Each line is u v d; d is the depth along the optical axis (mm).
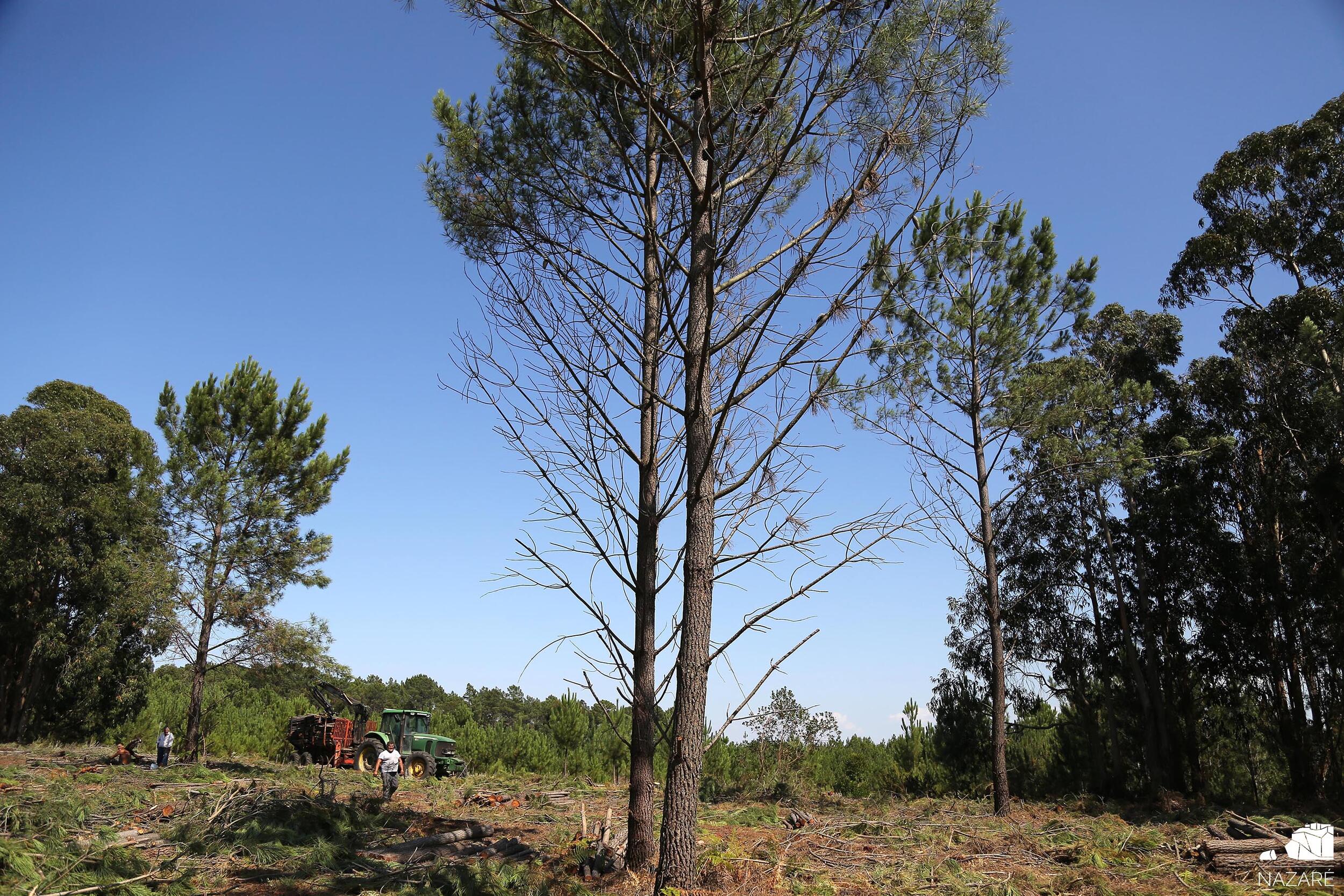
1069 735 24969
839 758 32250
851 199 6398
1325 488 19812
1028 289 18703
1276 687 21828
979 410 19109
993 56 6270
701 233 7148
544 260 7621
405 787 20484
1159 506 23000
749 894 7902
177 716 31094
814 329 6590
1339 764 20328
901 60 6383
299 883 8281
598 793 20766
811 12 6359
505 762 30188
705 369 7215
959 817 17406
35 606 26703
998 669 18469
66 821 9867
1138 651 23938
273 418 24344
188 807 11516
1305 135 20922
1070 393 18844
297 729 27516
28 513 25984
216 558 22391
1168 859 11180
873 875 9664
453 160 8500
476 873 8320
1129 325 25172
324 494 24516
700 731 6648
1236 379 22641
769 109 6469
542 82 8562
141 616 21969
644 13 6508
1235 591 22391
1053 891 9484
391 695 45969
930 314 18719
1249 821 13344
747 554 6676
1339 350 19391
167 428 23250
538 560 6816
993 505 19047
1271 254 21875
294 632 22250
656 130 8180
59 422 28109
